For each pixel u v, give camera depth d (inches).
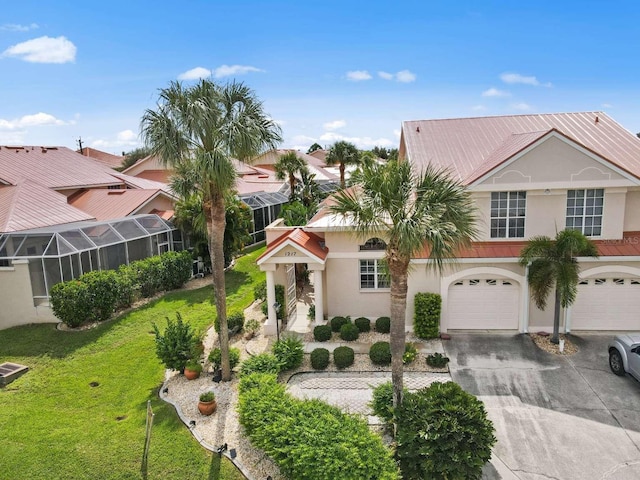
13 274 834.8
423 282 768.9
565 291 669.3
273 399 488.4
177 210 1139.9
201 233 1125.7
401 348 464.1
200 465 458.0
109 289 855.1
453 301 775.7
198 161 518.6
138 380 642.8
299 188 1744.6
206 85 536.1
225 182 542.3
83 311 804.6
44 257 827.4
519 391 592.1
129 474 446.6
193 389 607.5
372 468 382.3
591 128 997.8
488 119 1108.5
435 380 626.8
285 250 774.5
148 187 1524.4
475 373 641.6
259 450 477.7
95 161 1642.5
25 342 767.7
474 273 751.7
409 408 450.3
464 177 883.4
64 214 1049.5
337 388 618.2
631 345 598.9
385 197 435.2
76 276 866.1
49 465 458.9
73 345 752.3
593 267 732.7
